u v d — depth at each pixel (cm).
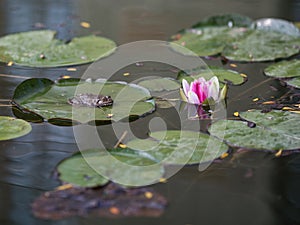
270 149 205
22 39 263
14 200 193
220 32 272
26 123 214
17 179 198
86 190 193
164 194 195
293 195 196
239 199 195
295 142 207
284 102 226
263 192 196
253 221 190
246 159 204
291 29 270
